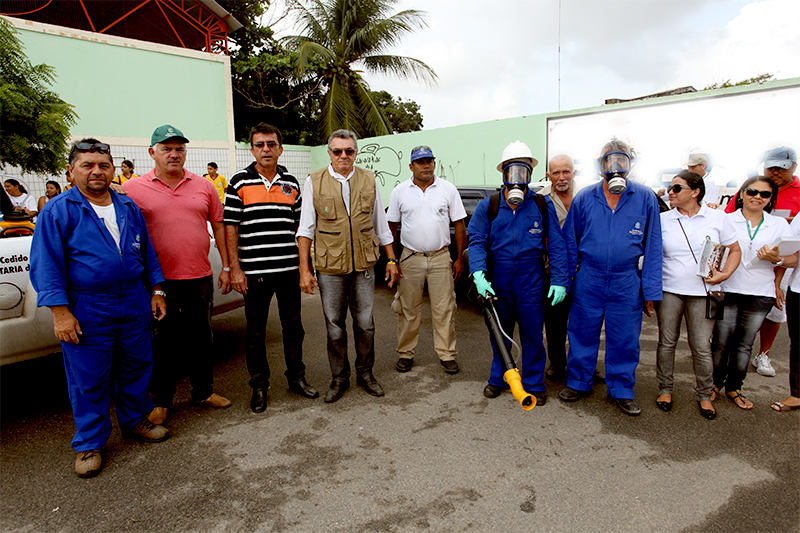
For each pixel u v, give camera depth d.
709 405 3.07
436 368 3.95
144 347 2.75
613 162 2.94
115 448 2.75
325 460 2.60
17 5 10.78
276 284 3.27
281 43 16.39
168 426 3.01
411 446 2.73
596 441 2.76
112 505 2.24
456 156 11.81
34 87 5.43
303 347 4.50
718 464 2.51
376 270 7.06
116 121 10.31
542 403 3.25
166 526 2.09
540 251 3.20
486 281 3.15
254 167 3.19
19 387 3.60
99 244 2.47
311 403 3.32
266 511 2.18
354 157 3.22
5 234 2.92
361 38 15.54
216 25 12.95
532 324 3.22
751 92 7.61
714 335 3.26
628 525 2.06
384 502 2.23
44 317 2.94
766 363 3.72
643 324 5.14
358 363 3.55
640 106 8.75
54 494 2.32
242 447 2.74
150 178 2.94
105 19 12.12
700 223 2.99
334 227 3.20
